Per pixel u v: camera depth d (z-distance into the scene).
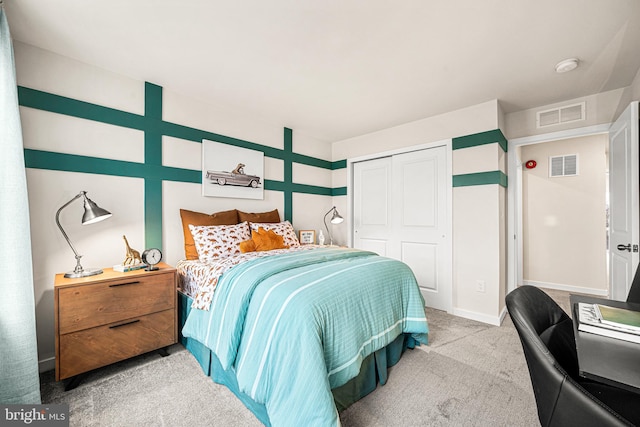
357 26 1.72
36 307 1.89
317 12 1.60
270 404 1.22
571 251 4.03
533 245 4.32
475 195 2.90
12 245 1.40
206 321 1.78
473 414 1.46
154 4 1.55
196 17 1.65
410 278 2.15
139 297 1.92
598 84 2.45
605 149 3.83
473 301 2.91
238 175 3.11
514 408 1.51
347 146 4.18
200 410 1.49
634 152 2.01
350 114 3.21
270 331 1.34
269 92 2.65
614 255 2.40
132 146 2.35
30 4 1.53
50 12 1.60
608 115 2.58
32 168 1.89
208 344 1.69
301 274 1.67
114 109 2.26
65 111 2.03
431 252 3.29
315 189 4.10
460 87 2.53
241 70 2.26
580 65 2.15
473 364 1.97
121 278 1.84
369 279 1.79
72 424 1.38
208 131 2.87
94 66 2.17
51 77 1.98
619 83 2.42
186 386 1.70
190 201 2.72
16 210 1.42
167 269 2.10
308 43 1.90
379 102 2.87
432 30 1.75
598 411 0.65
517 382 1.75
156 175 2.49
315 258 2.06
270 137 3.48
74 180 2.06
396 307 1.92
